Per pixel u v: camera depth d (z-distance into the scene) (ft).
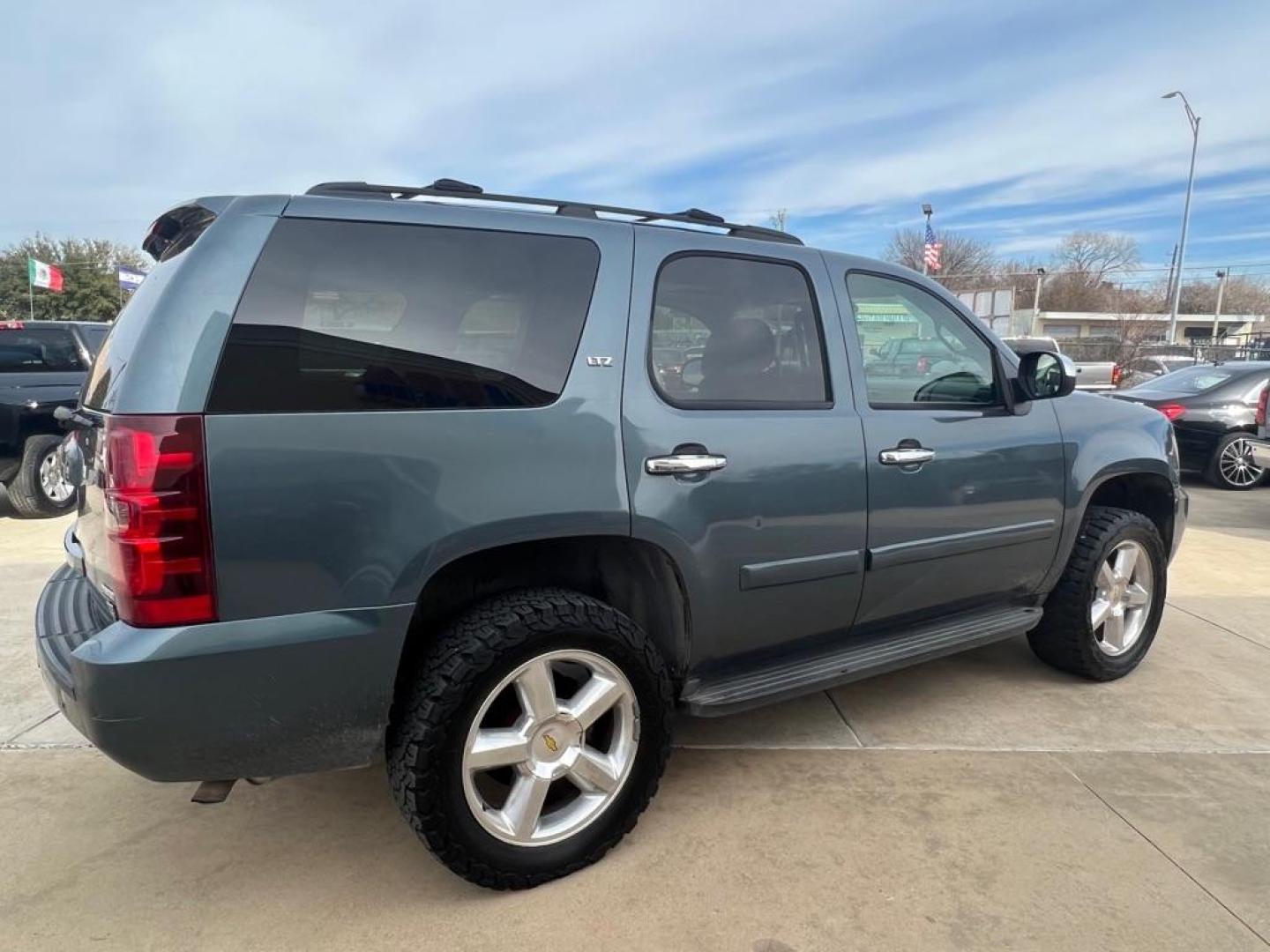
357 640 6.95
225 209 7.09
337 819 9.18
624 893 7.97
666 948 7.25
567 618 7.79
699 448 8.59
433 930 7.46
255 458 6.55
